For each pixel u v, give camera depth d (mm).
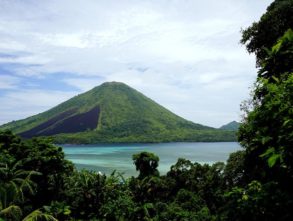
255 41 22844
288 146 4172
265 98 4945
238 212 4945
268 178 5059
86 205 40062
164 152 195875
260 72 5660
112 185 43531
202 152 195375
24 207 29781
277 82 5094
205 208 42312
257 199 4688
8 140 41969
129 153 199250
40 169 37531
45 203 37781
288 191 4578
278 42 5199
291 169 4270
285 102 4547
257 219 4668
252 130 5297
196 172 55594
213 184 48062
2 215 20469
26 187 29375
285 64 5309
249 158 5777
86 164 135625
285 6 20953
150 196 51562
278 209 4535
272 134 4688
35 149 39375
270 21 21391
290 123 4223
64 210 33531
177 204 46188
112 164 135750
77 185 41062
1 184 23438
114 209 39188
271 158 4113
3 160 33938
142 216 40844
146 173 62500
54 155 39250
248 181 6855
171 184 54500
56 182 39469
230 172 30625
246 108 23062
